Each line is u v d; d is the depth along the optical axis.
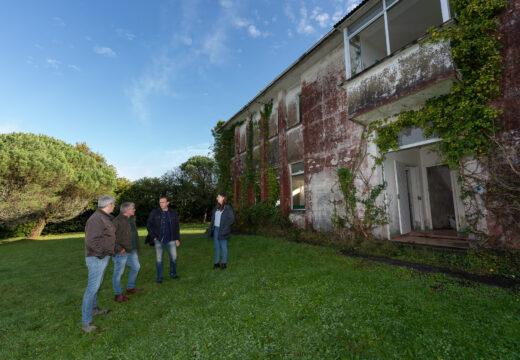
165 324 3.16
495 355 2.17
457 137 5.39
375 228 7.39
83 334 3.06
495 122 4.96
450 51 5.09
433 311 2.98
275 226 11.30
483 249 4.88
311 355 2.36
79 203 18.58
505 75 4.93
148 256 7.76
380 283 3.98
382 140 7.18
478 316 2.79
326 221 9.10
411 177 9.05
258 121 14.48
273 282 4.40
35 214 17.06
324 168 9.35
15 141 15.20
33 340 2.95
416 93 5.69
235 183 16.61
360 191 7.86
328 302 3.42
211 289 4.31
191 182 28.44
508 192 4.75
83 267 7.02
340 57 9.04
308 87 10.41
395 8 6.81
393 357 2.25
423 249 5.71
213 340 2.71
